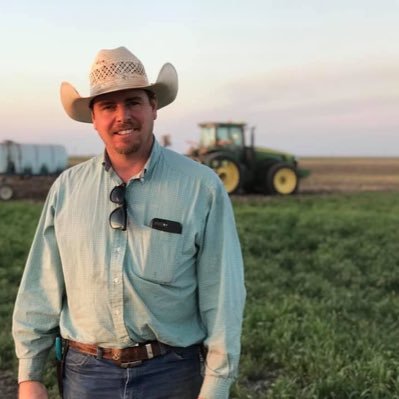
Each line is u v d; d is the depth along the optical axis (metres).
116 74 2.37
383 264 10.97
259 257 12.07
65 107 2.66
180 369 2.48
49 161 27.09
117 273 2.39
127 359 2.45
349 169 69.38
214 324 2.44
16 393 5.47
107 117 2.43
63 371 2.64
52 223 2.57
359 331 6.74
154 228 2.39
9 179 26.69
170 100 2.62
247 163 26.42
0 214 18.94
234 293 2.45
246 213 19.08
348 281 9.94
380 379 5.23
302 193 29.14
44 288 2.61
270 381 5.69
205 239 2.45
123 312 2.40
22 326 2.61
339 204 23.64
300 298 8.21
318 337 6.34
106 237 2.42
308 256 11.98
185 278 2.45
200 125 27.33
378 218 17.97
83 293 2.46
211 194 2.45
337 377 5.29
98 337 2.46
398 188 34.97
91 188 2.49
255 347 6.35
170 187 2.43
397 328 7.07
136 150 2.42
